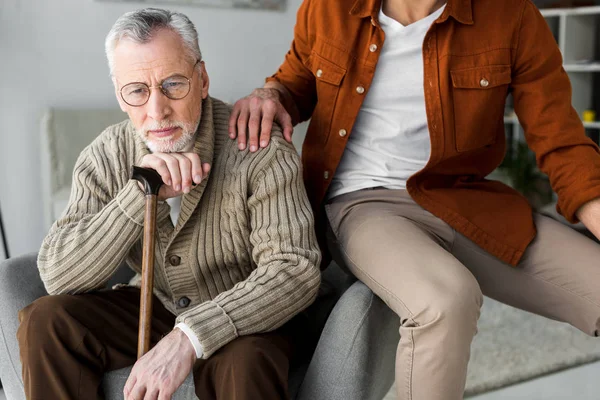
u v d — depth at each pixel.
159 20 1.42
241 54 3.75
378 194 1.67
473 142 1.66
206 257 1.52
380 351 1.46
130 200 1.42
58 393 1.37
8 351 1.54
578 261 1.54
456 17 1.58
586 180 1.51
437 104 1.62
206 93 1.57
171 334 1.31
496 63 1.61
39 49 3.29
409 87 1.65
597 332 1.54
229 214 1.51
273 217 1.47
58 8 3.29
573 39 4.16
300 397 1.44
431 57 1.61
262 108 1.61
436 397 1.31
